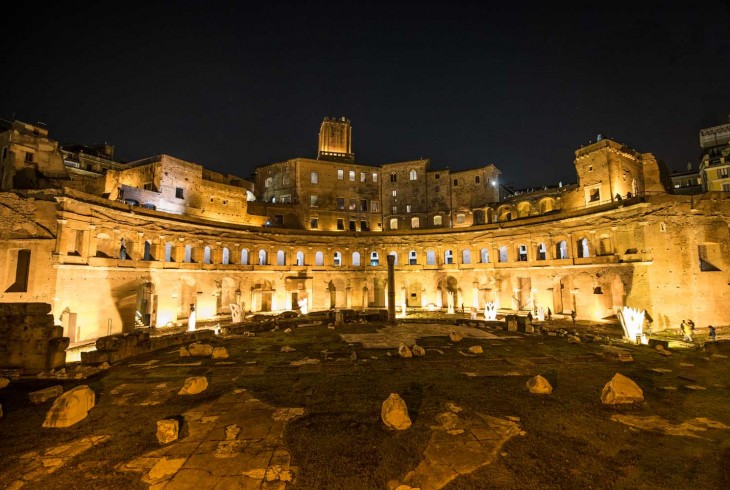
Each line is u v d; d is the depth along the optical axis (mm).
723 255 41000
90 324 37844
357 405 15859
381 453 11688
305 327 40938
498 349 27750
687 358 25094
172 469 10820
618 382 16266
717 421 14125
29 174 42750
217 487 9938
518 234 59156
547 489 9828
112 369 22359
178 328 44969
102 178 51219
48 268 34625
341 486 9969
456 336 31328
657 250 41562
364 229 80750
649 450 11875
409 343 30469
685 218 41156
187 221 52500
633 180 58219
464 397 16797
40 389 18359
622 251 45250
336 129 86750
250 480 10242
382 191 83250
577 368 22188
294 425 13789
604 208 47469
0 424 14055
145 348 27422
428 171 81688
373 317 47000
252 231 61688
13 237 35062
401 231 70000
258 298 61000
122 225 43219
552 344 29828
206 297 53875
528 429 13383
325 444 12281
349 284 69250
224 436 12914
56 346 21641
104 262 39688
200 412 15148
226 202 65312
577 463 11086
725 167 68125
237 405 15938
